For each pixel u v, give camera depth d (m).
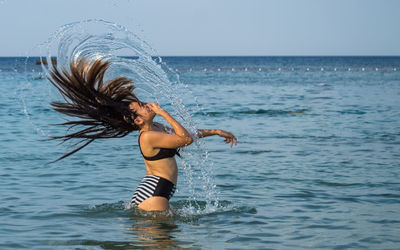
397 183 7.91
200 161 9.88
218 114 19.14
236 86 40.00
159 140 5.68
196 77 58.69
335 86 39.91
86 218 5.83
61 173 8.53
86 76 5.71
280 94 30.94
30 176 8.25
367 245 4.96
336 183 7.91
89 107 5.86
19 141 12.20
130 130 6.04
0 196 6.88
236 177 8.38
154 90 6.36
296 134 13.84
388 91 33.41
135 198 5.95
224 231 5.38
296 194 7.18
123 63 6.01
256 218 5.91
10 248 4.74
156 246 4.83
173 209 6.15
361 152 10.89
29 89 32.03
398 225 5.66
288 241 5.06
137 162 9.72
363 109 21.19
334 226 5.60
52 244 4.88
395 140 12.64
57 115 18.34
